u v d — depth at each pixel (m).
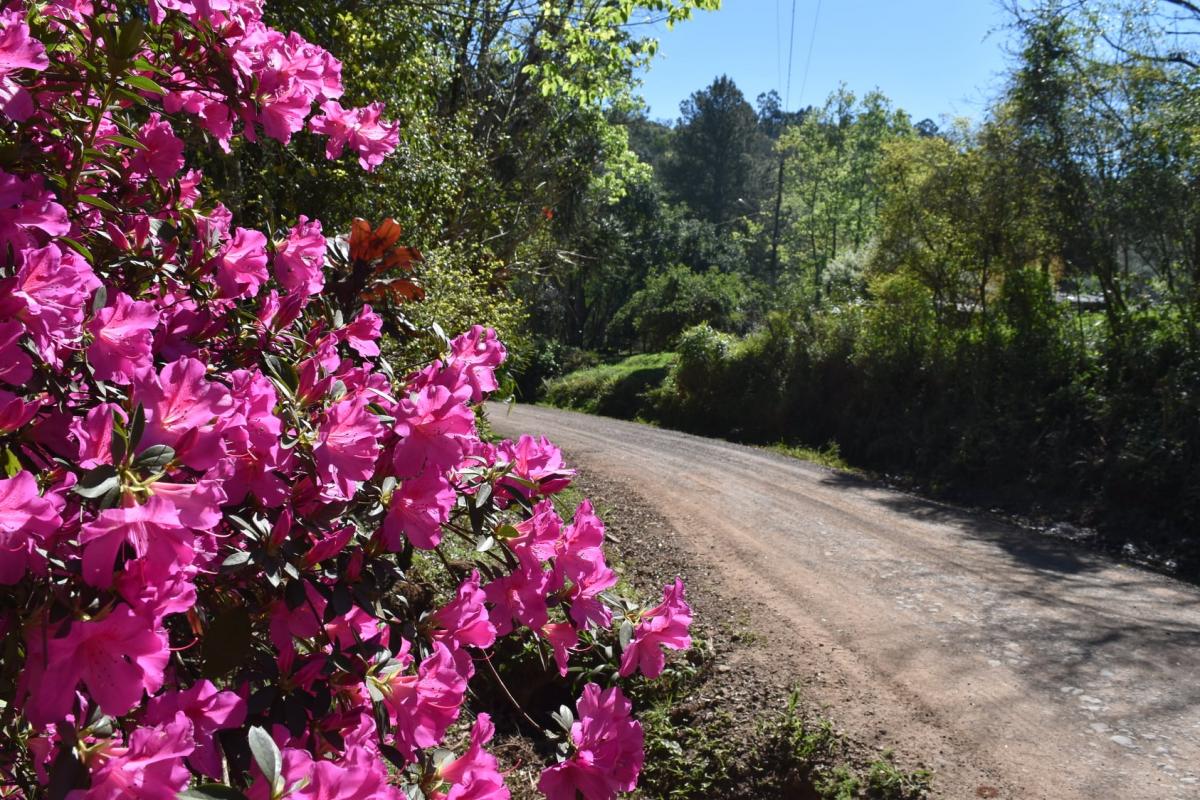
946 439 13.78
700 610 6.38
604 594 1.64
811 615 6.51
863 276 21.31
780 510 10.35
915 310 16.59
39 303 1.19
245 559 1.25
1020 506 11.55
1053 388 12.95
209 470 1.08
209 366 1.57
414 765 1.52
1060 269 14.73
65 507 1.21
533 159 15.98
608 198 21.86
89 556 0.99
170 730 1.00
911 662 5.69
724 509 10.15
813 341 18.36
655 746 4.48
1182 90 12.57
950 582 7.63
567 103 16.70
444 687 1.36
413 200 8.38
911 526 9.98
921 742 4.62
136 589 1.04
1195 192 12.27
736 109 64.56
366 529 1.42
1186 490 10.14
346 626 1.40
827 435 16.92
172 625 1.43
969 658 5.81
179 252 1.76
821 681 5.29
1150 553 9.72
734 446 16.78
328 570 1.43
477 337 1.86
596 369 30.69
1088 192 13.49
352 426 1.38
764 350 19.56
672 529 8.87
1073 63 13.56
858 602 6.91
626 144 20.34
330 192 6.96
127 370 1.29
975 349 14.23
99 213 1.68
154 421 1.09
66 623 1.02
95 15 1.62
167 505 1.01
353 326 1.84
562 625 1.64
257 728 1.06
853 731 4.68
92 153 1.51
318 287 1.81
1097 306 14.43
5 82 1.30
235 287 1.67
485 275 9.09
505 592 1.56
